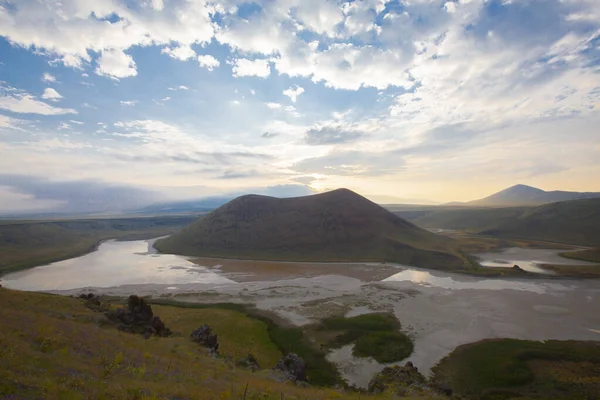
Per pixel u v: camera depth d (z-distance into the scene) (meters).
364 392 30.16
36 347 17.14
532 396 34.56
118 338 26.92
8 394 10.16
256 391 18.98
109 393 12.68
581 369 39.94
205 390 16.53
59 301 41.72
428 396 27.53
